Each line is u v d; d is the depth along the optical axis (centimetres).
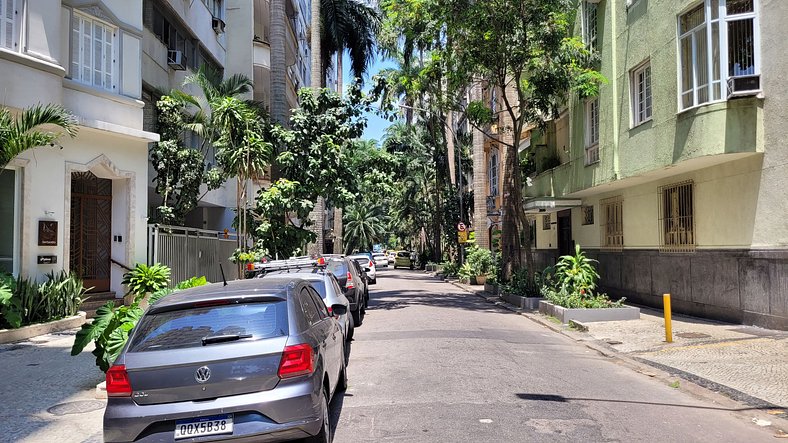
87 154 1372
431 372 848
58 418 654
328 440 525
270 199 1689
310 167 1788
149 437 438
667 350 1016
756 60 1177
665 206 1555
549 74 1673
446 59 1797
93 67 1407
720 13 1199
